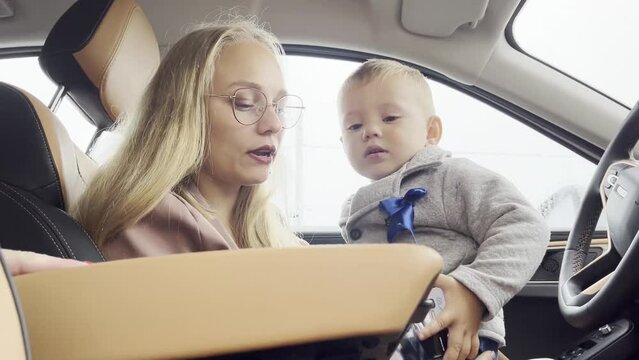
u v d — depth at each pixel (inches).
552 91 67.8
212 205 39.9
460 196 46.3
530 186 72.9
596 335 36.3
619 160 45.5
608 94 68.3
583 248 46.3
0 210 31.2
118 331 15.6
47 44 41.1
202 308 15.9
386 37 66.7
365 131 50.5
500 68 67.4
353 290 16.7
